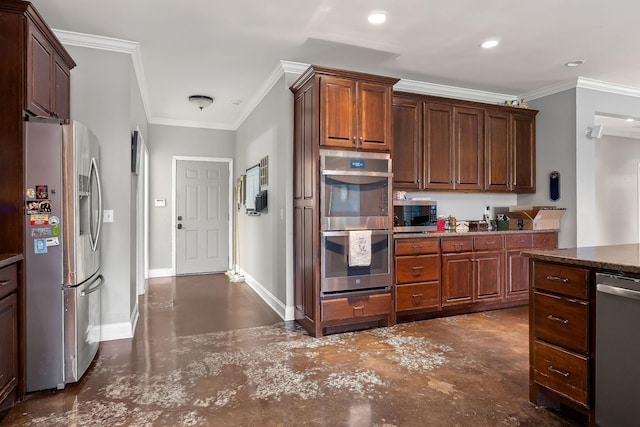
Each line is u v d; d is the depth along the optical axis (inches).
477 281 158.7
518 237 167.2
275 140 166.6
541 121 185.6
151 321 150.7
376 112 138.9
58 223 94.0
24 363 89.6
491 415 82.0
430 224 159.6
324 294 131.9
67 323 94.8
